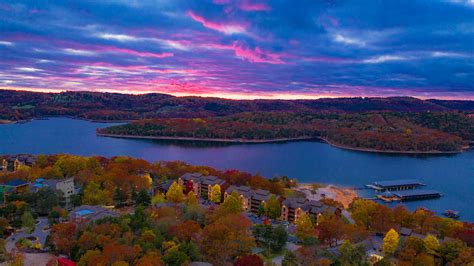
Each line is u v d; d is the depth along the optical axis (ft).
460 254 497.87
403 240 555.69
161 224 515.91
